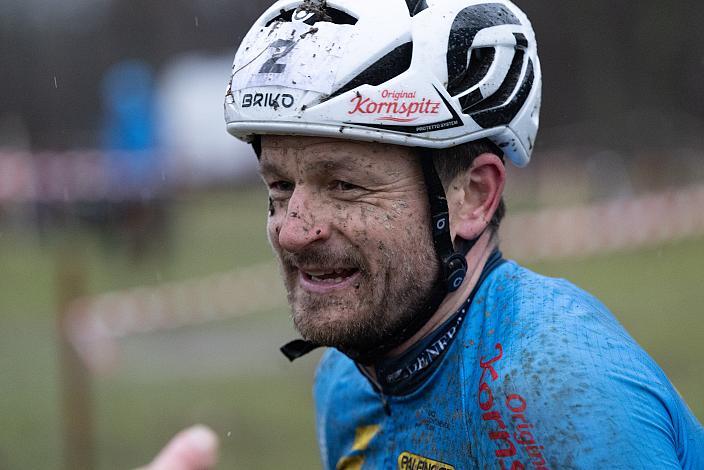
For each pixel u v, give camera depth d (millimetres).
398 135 4473
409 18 4578
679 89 83750
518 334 4367
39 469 14953
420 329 4809
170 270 35562
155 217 41125
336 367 5699
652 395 4129
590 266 32688
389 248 4590
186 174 57031
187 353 22875
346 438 5488
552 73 86062
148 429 16906
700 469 4320
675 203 34000
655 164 52344
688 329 22188
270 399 18781
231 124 4738
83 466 14141
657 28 83000
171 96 68250
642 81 84250
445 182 4750
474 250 4941
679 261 32531
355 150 4527
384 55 4492
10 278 35938
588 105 85062
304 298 4703
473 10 4742
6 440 16781
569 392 4047
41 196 47375
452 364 4707
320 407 5812
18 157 48656
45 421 18062
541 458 4047
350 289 4629
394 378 4891
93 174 45688
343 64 4453
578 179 61250
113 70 109062
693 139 75250
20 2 107312
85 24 112375
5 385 20953
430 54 4547
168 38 111125
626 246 30391
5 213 47906
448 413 4688
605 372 4090
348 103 4434
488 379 4332
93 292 30141
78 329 19297
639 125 76625
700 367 18500
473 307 4781
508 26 4836
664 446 4012
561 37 85750
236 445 15906
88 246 44281
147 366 21750
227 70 68688
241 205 64500
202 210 61594
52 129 105938
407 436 4930
